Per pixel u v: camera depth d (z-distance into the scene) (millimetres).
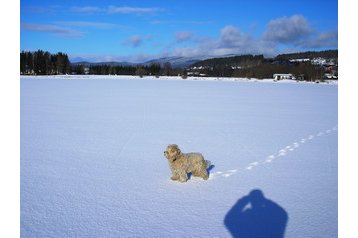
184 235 4699
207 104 23953
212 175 7352
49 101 24203
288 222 5117
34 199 5906
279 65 113375
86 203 5746
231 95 33656
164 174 7387
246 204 5770
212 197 6062
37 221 5062
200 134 12531
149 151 9617
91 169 7750
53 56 104688
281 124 15312
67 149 9766
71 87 42500
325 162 8680
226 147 10359
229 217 5262
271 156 9242
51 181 6875
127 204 5715
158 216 5266
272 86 58656
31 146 10125
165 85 53375
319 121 16391
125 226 4941
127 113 18297
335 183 6969
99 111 19000
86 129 13250
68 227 4891
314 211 5531
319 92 41625
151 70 115688
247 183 6855
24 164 8125
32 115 16969
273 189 6527
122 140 11188
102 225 4961
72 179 7012
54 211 5418
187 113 18703
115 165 8102
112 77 95375
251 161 8672
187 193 6238
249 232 4801
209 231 4816
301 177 7348
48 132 12492
